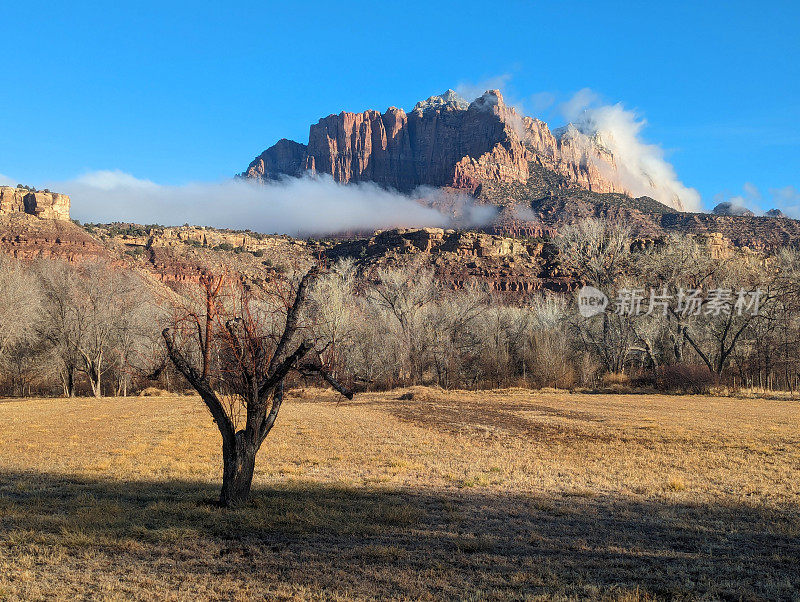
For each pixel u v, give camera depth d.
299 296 11.61
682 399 40.28
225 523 9.48
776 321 49.81
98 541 8.44
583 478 14.05
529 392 47.91
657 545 8.70
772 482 13.38
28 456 17.12
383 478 13.90
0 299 45.97
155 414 31.08
